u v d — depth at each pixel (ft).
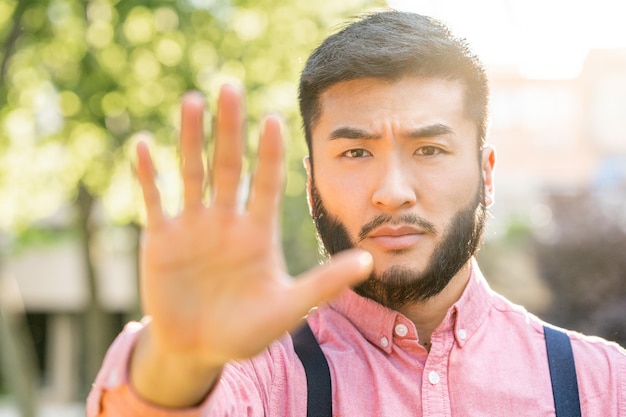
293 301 4.39
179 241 4.44
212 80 27.63
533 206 45.42
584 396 6.53
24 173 31.86
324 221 6.42
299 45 28.14
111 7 26.37
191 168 4.44
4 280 47.24
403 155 6.13
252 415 5.79
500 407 6.39
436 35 6.38
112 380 4.65
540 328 6.79
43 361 66.85
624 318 34.65
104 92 26.84
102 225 38.24
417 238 6.06
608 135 76.28
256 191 4.47
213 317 4.43
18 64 27.89
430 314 6.55
